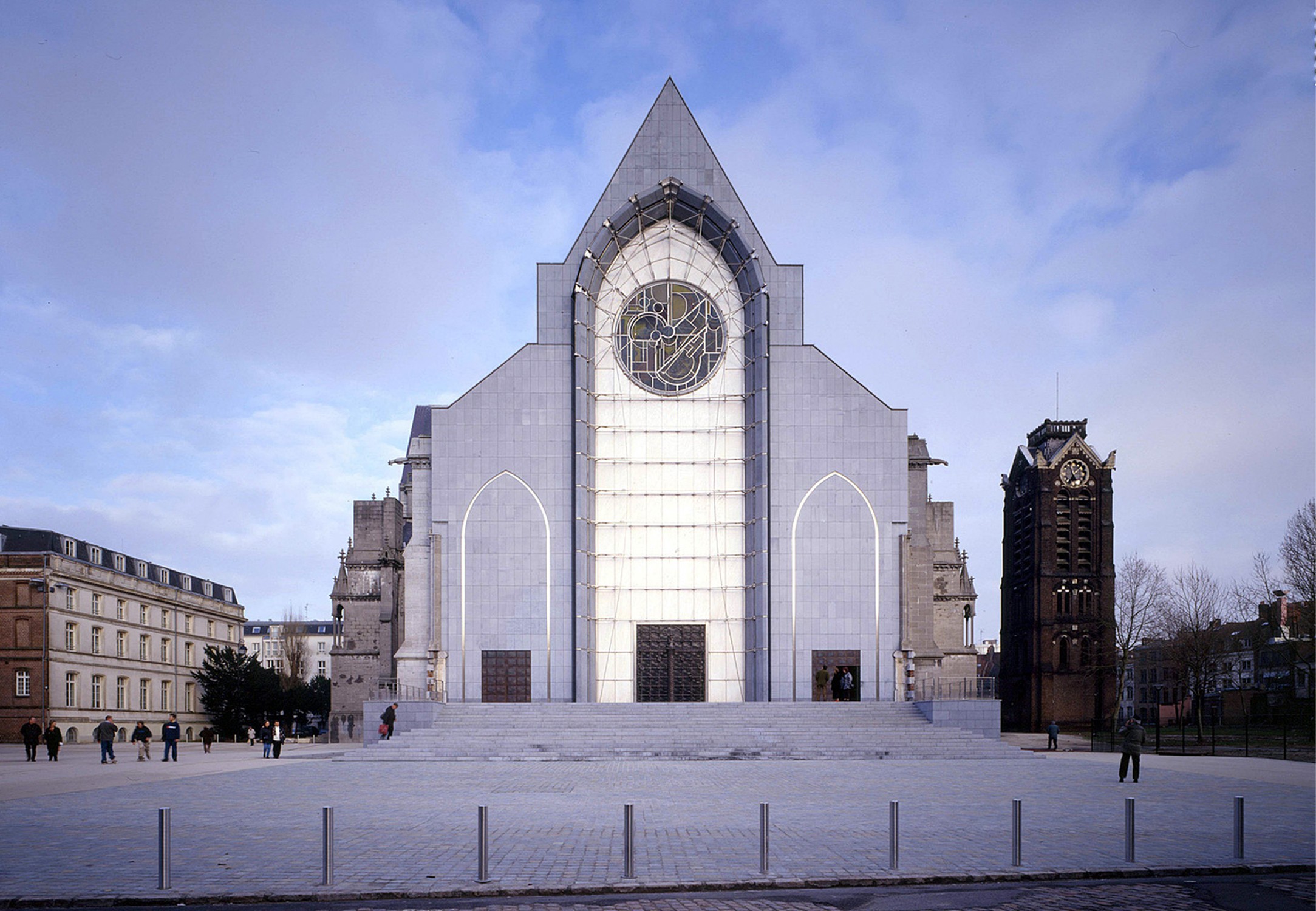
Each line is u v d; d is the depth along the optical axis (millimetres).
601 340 61094
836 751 44469
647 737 45719
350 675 74125
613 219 60500
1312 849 18797
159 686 98312
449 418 59031
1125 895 15547
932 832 20438
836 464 59062
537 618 57656
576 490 58188
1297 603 88438
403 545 79625
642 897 15367
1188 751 52500
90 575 86500
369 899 15117
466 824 21578
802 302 60250
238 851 18312
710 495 60344
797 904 14945
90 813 24062
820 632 57812
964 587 81250
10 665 79062
